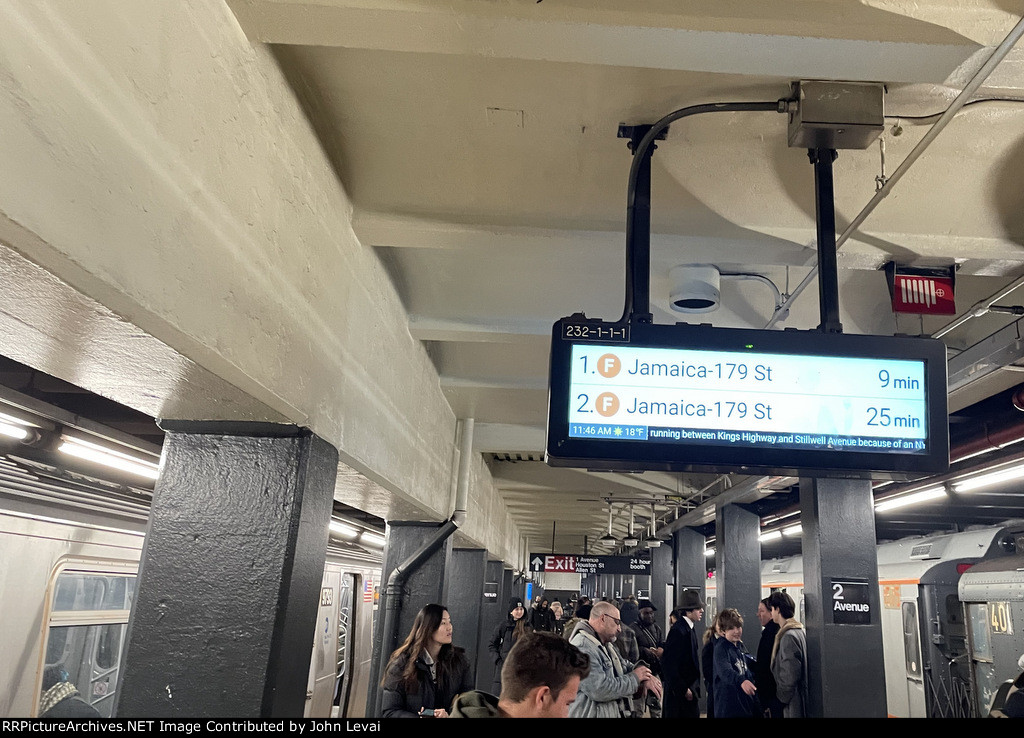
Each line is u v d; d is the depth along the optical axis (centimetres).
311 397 288
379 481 423
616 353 290
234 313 218
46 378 454
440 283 469
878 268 374
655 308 476
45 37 135
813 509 588
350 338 347
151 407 262
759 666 618
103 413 521
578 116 299
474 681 987
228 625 259
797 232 355
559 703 225
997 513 1155
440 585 693
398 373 467
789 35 224
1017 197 333
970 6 227
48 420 374
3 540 381
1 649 380
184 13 189
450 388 660
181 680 255
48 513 419
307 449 277
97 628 475
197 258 195
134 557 524
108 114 155
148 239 171
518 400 699
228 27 215
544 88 285
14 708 390
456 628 1015
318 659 861
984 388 538
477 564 1038
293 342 269
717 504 1120
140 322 175
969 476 686
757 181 333
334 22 222
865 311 479
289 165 268
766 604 644
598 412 285
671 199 346
